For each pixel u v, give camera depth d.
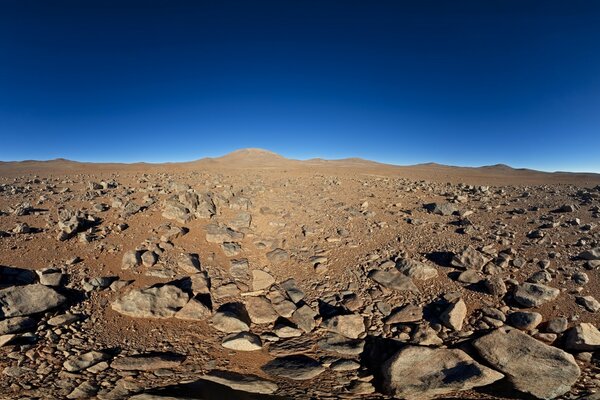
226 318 7.41
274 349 6.76
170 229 10.49
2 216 10.12
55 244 9.05
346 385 5.79
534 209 12.27
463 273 8.27
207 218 11.59
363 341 6.94
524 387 5.45
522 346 5.98
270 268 9.47
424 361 5.93
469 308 7.41
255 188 15.45
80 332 6.76
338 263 9.44
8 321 6.39
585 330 6.25
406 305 7.70
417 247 9.82
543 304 7.11
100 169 25.27
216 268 9.27
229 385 5.66
